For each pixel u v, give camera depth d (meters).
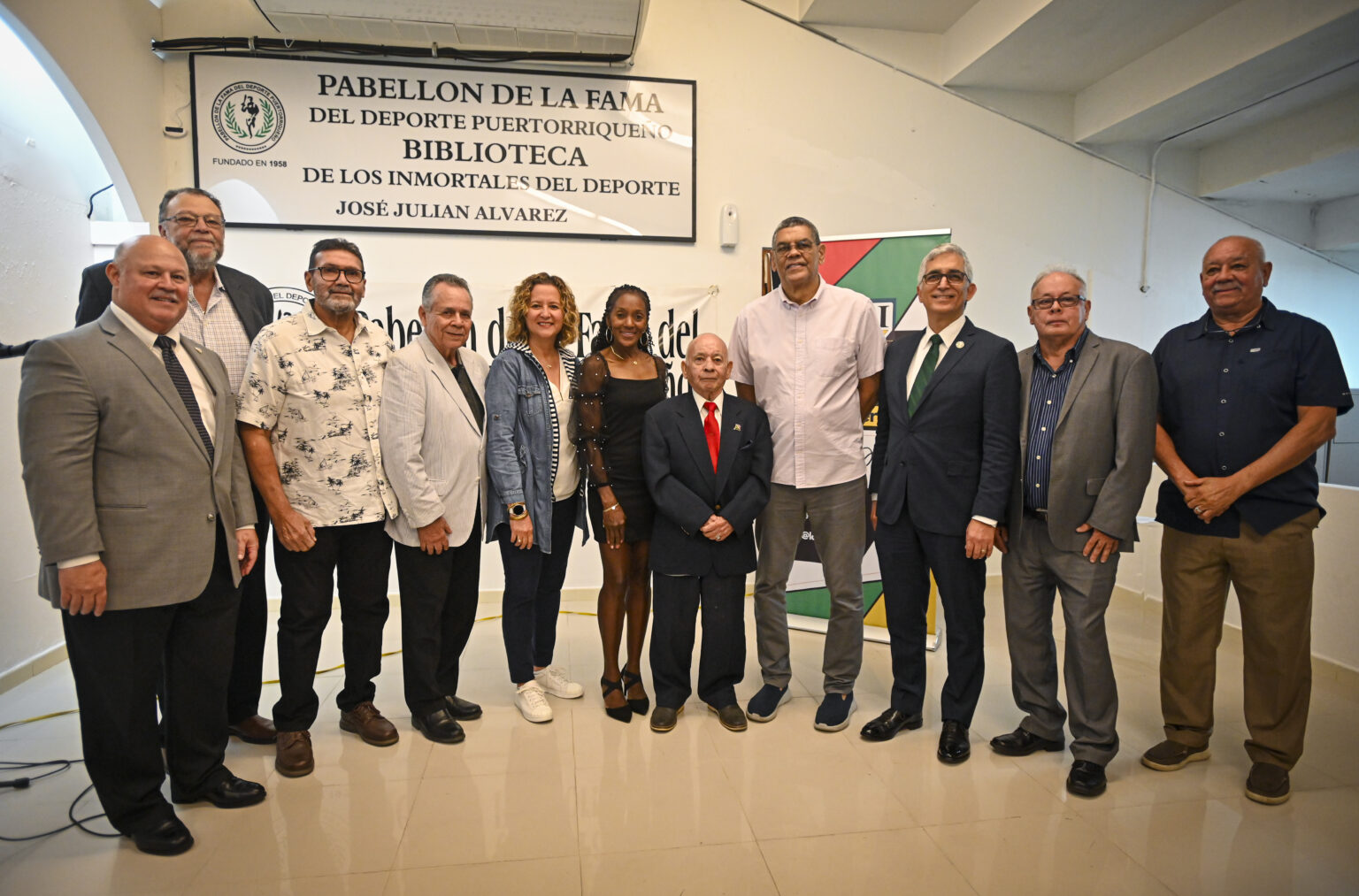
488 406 2.48
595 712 2.64
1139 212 4.24
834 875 1.73
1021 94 4.15
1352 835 1.88
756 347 2.60
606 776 2.18
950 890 1.68
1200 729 2.23
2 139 2.90
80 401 1.67
